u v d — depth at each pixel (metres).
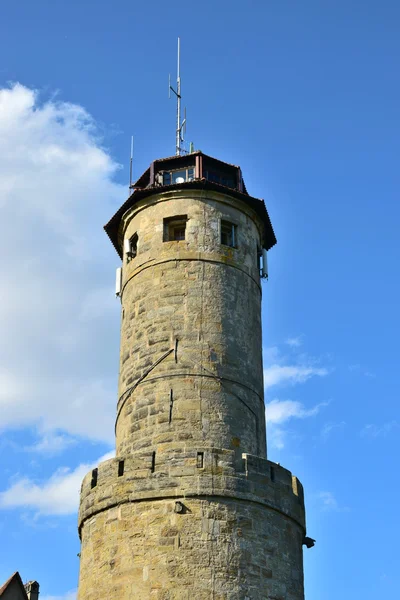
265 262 35.34
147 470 28.53
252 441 30.58
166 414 29.95
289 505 29.41
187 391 30.30
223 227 34.16
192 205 33.66
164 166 35.34
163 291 32.28
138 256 33.69
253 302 33.53
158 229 33.53
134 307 32.91
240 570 26.95
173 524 27.34
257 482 28.70
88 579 28.28
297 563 28.95
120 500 28.38
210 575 26.59
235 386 30.98
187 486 27.91
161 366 30.95
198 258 32.69
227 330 31.83
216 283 32.47
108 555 27.88
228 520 27.61
